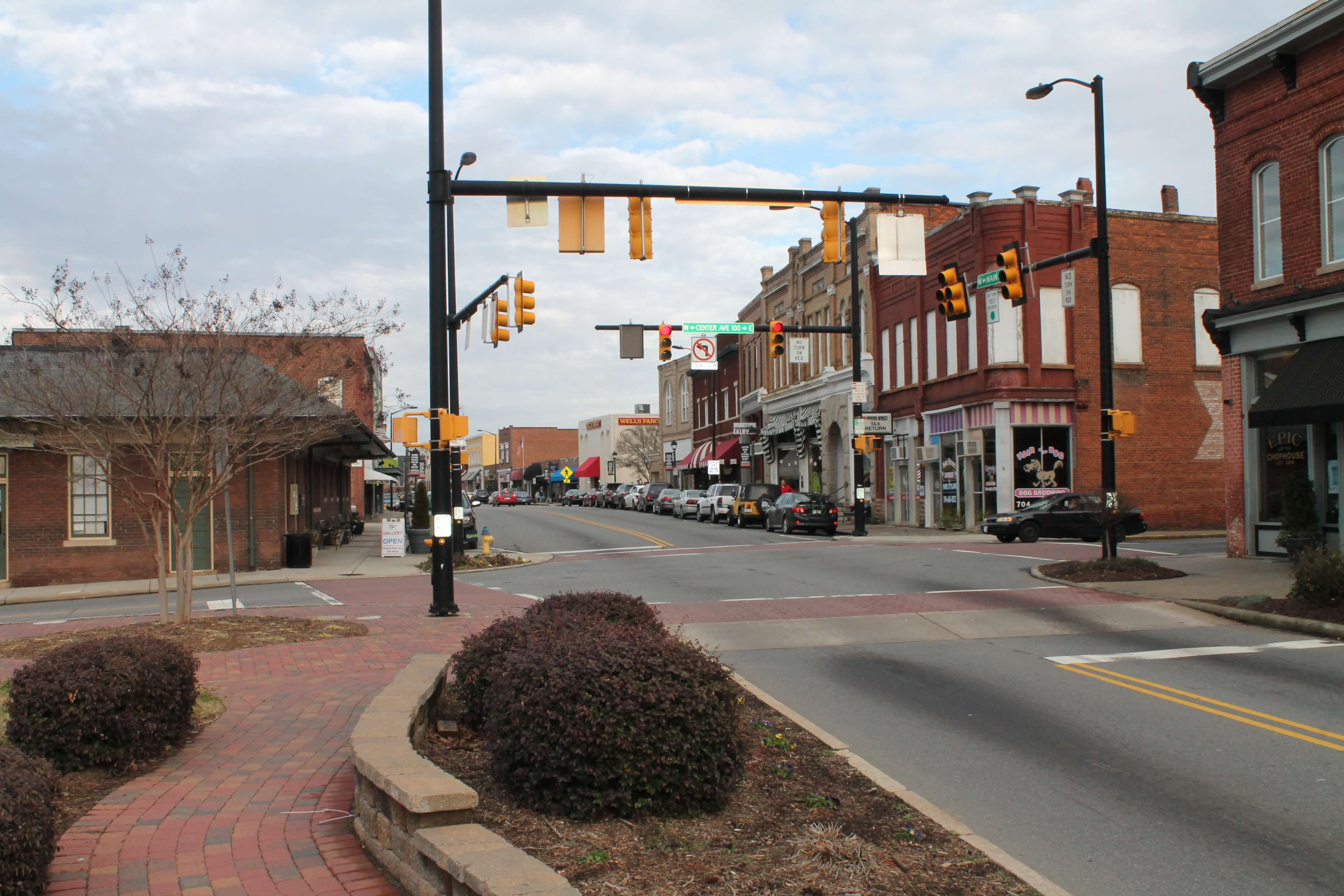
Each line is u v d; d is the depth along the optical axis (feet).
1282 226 64.23
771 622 46.52
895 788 20.79
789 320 171.63
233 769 22.31
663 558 88.28
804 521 116.26
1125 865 17.79
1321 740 25.91
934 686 33.35
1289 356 65.92
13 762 15.72
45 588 79.66
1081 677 34.55
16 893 14.38
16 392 48.14
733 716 18.95
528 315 60.75
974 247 112.37
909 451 130.31
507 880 13.08
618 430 310.86
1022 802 21.38
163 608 41.78
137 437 40.68
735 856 16.26
